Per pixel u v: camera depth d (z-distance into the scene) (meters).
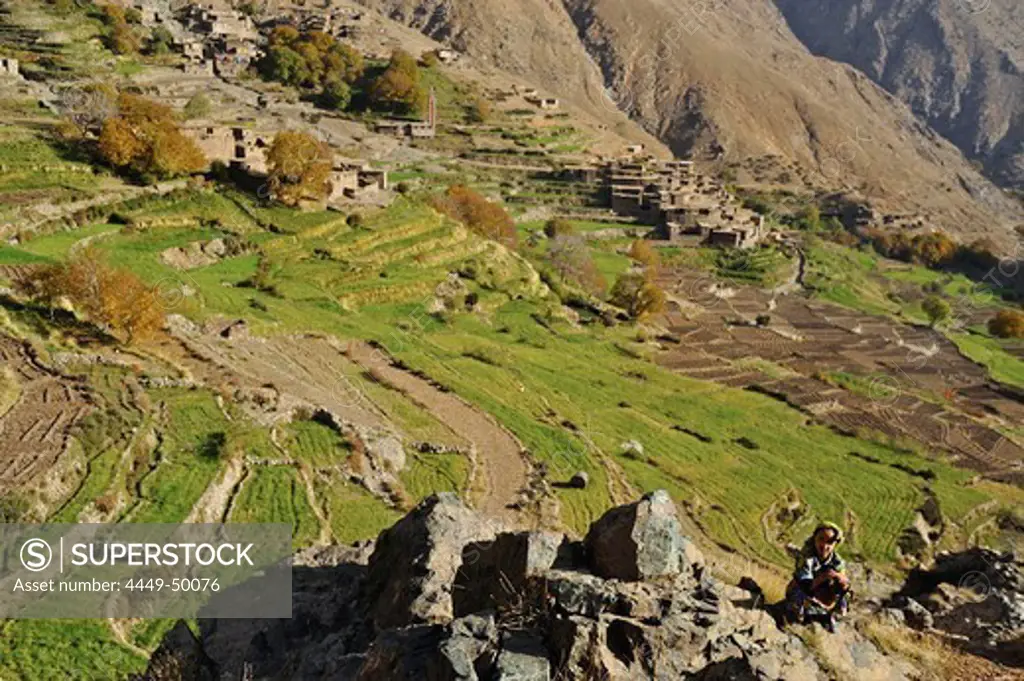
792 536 57.53
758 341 122.94
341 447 48.22
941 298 160.75
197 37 184.00
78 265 54.09
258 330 66.88
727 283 154.75
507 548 16.67
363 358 69.31
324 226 94.81
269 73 180.75
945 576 23.66
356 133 164.88
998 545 64.88
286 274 83.25
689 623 13.50
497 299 99.50
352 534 39.41
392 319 82.69
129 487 37.59
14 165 80.19
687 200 181.62
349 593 21.81
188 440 42.91
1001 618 20.33
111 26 152.38
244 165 98.44
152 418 43.81
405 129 179.25
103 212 80.06
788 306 149.00
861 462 76.19
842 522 61.81
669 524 15.50
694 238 169.12
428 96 197.38
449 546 19.05
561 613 13.74
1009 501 73.44
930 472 77.00
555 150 195.62
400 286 88.62
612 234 161.62
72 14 148.88
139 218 80.62
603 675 12.54
